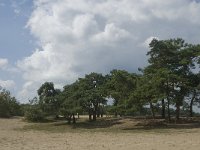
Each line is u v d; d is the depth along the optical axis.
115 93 67.62
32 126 70.94
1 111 94.00
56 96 80.75
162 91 65.00
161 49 68.94
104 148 34.81
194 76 69.38
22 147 36.50
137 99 64.00
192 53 68.19
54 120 83.69
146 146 35.75
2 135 51.78
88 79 77.81
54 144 39.06
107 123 69.31
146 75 67.88
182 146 35.25
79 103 73.50
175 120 68.00
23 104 102.62
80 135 51.34
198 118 69.88
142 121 68.31
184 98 70.50
